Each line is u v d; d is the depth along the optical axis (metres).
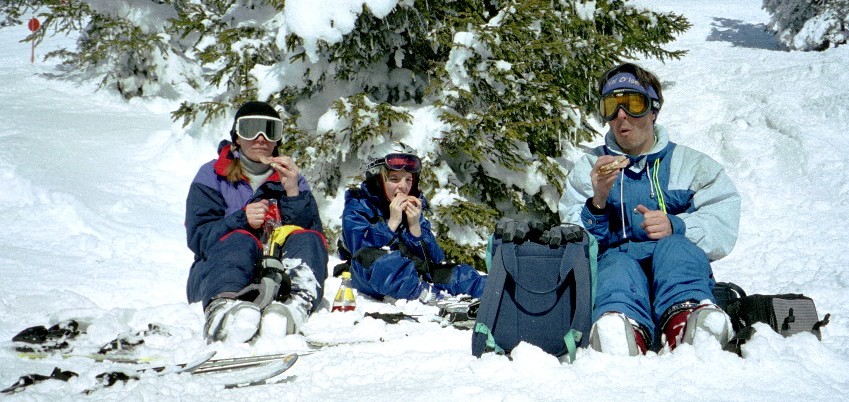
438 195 6.90
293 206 4.39
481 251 6.94
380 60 7.81
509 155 7.34
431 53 7.79
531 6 7.38
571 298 3.03
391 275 4.59
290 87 7.79
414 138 7.11
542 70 7.68
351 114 6.89
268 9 9.06
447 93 7.19
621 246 3.43
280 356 3.16
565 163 8.19
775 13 16.59
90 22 13.49
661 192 3.46
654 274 3.16
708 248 3.36
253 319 3.37
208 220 4.25
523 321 3.02
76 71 14.09
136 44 11.85
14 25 25.19
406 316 4.14
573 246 3.02
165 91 12.54
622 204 3.44
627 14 9.35
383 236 4.74
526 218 7.73
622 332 2.80
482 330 2.99
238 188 4.39
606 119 3.48
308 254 4.21
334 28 6.93
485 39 7.11
